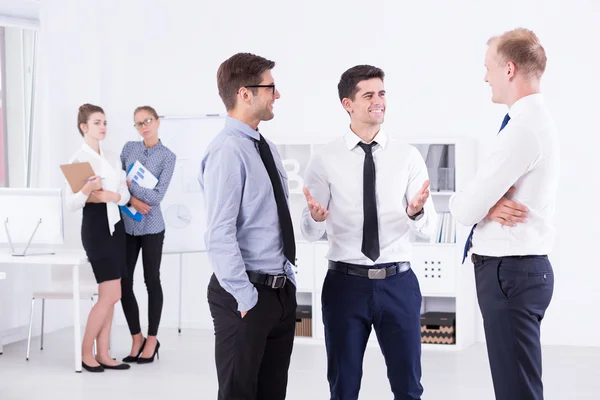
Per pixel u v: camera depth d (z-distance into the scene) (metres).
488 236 3.07
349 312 3.37
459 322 6.44
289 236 3.06
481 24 6.72
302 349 6.49
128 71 7.52
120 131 7.54
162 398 4.98
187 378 5.49
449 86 6.81
